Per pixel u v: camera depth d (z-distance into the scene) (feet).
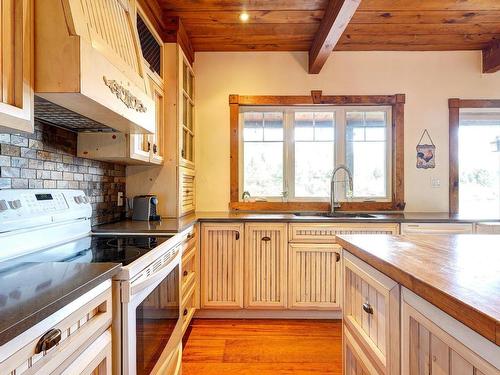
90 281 2.77
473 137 10.64
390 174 10.50
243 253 8.43
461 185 10.65
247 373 6.21
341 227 8.37
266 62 10.35
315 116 10.55
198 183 10.38
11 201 3.96
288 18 8.37
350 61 10.36
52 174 5.22
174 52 8.12
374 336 3.41
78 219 5.40
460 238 4.37
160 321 4.55
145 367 3.84
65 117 4.57
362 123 10.55
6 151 4.21
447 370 2.20
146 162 7.25
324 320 8.56
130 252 4.24
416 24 8.75
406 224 8.34
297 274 8.40
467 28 8.98
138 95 4.84
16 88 2.94
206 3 7.69
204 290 8.46
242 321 8.50
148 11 6.99
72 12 3.29
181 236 6.16
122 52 4.64
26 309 2.10
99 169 6.84
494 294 2.08
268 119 10.55
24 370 1.97
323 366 6.44
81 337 2.62
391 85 10.36
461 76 10.34
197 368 6.36
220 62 10.34
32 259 3.85
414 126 10.37
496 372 1.73
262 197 10.57
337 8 6.99
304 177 10.59
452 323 2.12
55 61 3.20
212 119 10.36
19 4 2.99
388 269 2.95
